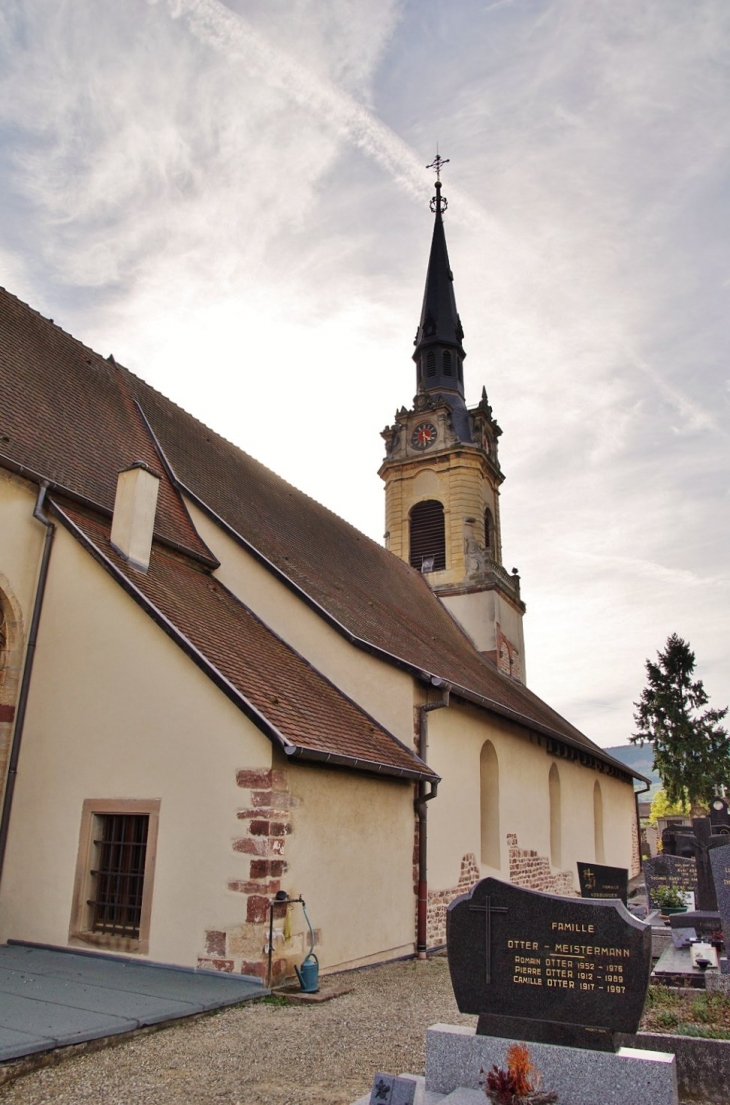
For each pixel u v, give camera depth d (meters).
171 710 9.44
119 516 11.52
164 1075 5.59
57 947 9.23
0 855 9.84
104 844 9.53
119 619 10.07
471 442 29.86
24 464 11.10
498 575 27.44
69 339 16.19
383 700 12.87
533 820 18.22
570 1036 5.32
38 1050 5.56
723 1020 7.26
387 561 24.77
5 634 10.55
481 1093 5.08
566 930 5.59
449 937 5.88
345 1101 5.21
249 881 8.48
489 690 18.72
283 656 12.59
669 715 45.31
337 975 9.54
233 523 14.91
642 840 34.38
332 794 10.05
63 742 10.00
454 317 34.38
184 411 18.67
